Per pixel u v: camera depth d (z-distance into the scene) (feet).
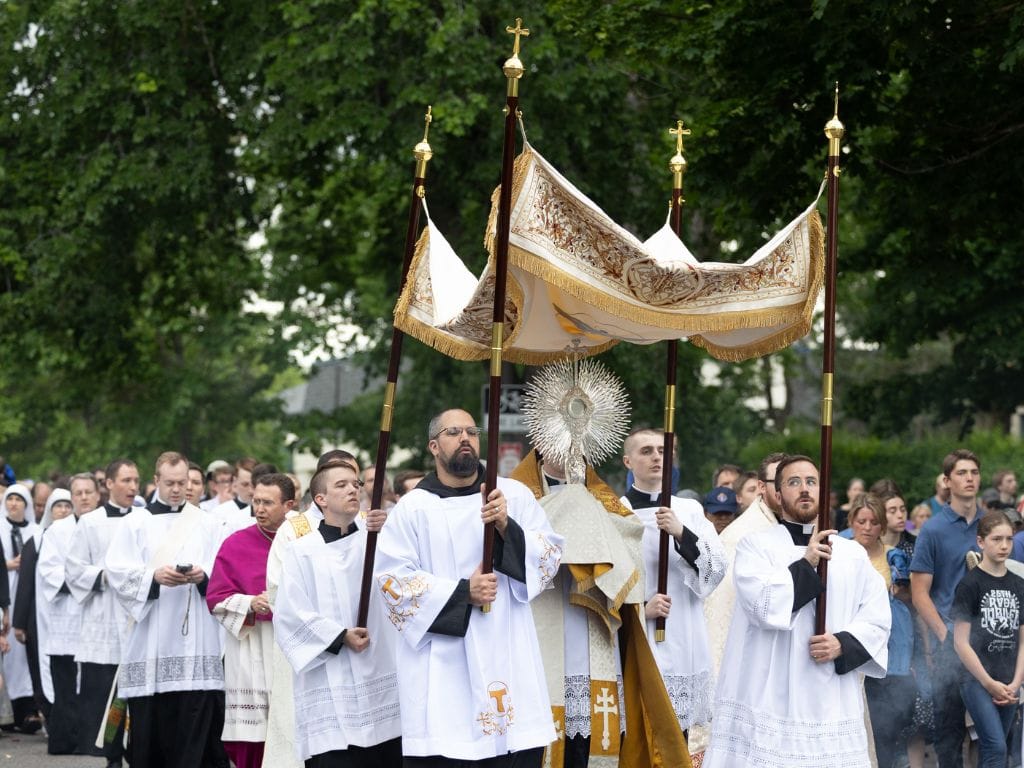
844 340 319.47
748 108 121.90
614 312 62.64
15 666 127.13
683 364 213.05
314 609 69.26
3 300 212.23
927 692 87.30
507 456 173.58
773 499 80.43
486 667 60.85
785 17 119.44
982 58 118.73
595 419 69.00
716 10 122.72
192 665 92.22
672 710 67.10
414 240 71.77
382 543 62.95
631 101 203.00
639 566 69.51
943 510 87.51
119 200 196.24
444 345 71.61
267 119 194.80
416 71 180.86
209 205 206.18
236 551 85.30
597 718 66.90
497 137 180.75
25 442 373.61
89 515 106.63
